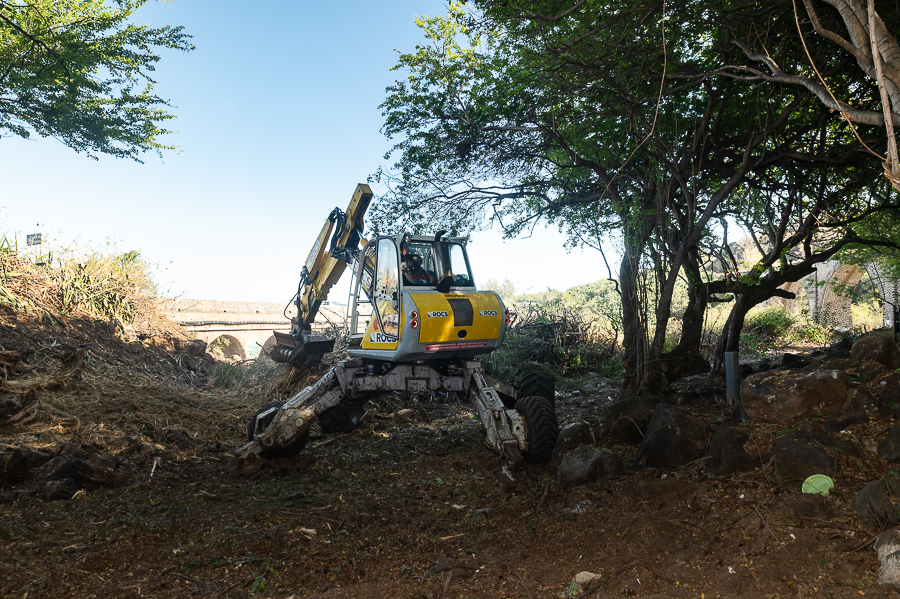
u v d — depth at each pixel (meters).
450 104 7.85
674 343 12.48
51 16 10.98
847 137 7.76
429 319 6.12
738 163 7.73
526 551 3.32
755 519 2.92
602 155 7.70
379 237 6.84
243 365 12.55
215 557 3.43
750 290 8.28
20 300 10.56
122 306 12.59
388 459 6.32
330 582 3.10
